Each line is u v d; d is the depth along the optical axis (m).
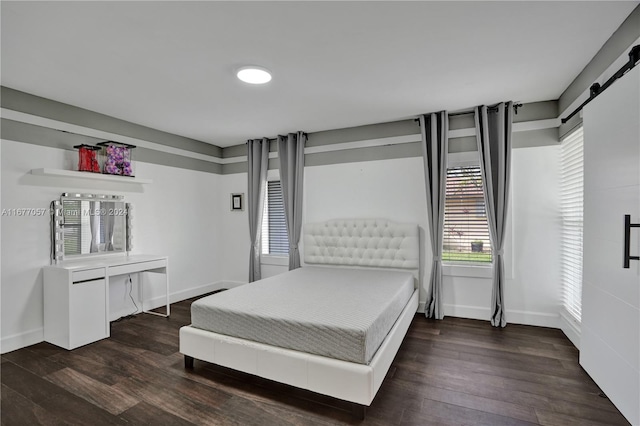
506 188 3.40
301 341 2.12
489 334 3.22
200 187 4.93
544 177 3.36
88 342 3.05
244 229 5.12
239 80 2.79
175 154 4.54
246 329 2.32
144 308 4.10
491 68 2.62
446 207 3.84
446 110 3.62
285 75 2.71
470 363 2.61
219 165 5.28
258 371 2.22
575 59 2.48
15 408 2.05
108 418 1.94
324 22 1.98
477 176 3.69
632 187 1.79
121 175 3.67
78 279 2.98
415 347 2.93
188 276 4.72
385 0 1.78
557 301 3.35
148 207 4.17
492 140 3.51
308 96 3.18
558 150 3.30
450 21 1.98
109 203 3.72
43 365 2.62
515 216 3.47
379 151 4.12
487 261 3.67
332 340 2.03
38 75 2.67
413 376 2.41
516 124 3.45
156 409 2.03
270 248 5.00
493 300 3.46
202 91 3.03
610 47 2.19
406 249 3.88
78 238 3.42
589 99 2.30
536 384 2.27
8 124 2.93
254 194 4.86
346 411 2.00
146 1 1.75
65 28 2.00
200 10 1.84
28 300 3.04
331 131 4.39
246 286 3.11
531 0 1.80
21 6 1.78
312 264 4.38
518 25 2.03
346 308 2.38
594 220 2.24
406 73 2.70
